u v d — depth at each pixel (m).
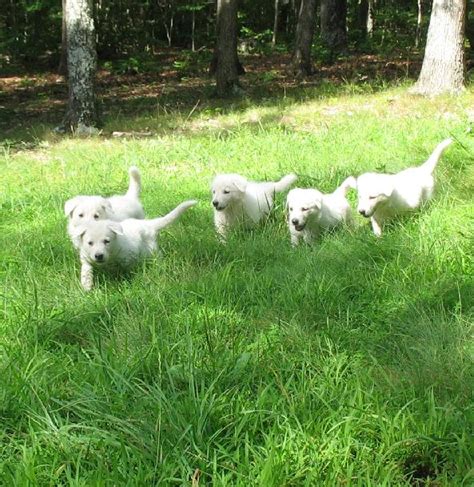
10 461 1.98
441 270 2.97
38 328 2.70
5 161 6.30
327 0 14.41
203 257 3.41
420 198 3.67
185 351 2.45
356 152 5.27
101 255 3.10
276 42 17.14
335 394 2.22
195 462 1.94
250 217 3.84
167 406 2.10
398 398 2.19
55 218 4.30
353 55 14.04
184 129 7.41
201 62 14.24
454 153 4.53
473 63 11.08
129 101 10.44
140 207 3.98
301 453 1.96
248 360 2.39
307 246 3.45
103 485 1.83
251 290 2.93
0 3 14.58
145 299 2.90
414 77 10.30
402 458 2.01
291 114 7.55
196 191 4.77
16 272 3.34
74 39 7.69
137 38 15.26
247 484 1.87
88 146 6.70
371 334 2.63
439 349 2.39
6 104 10.98
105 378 2.29
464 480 1.85
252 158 5.58
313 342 2.52
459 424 2.05
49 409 2.16
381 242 3.30
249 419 2.11
